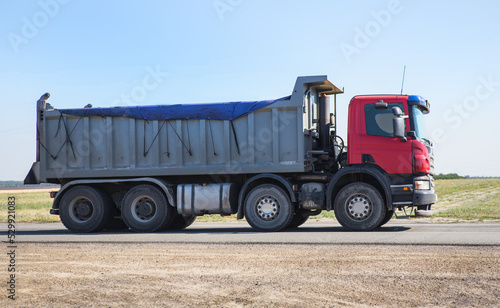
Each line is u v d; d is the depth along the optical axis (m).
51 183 13.75
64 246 9.67
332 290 5.57
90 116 13.21
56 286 6.09
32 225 17.08
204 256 7.96
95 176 13.16
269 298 5.30
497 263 6.76
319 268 6.74
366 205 11.54
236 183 12.68
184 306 5.12
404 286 5.67
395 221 14.98
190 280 6.23
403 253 7.71
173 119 12.73
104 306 5.21
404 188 11.44
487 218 15.18
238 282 6.05
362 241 9.16
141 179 12.77
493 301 5.04
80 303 5.34
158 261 7.61
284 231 11.83
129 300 5.41
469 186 61.97
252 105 12.25
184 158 12.69
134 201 12.80
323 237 9.98
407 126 11.59
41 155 13.54
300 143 11.97
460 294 5.30
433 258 7.22
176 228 13.85
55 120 13.52
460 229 11.34
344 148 12.84
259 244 9.19
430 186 11.77
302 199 12.02
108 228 13.75
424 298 5.20
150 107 12.91
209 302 5.23
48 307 5.21
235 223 16.38
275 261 7.35
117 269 7.07
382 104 11.59
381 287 5.66
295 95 12.01
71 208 13.22
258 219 12.05
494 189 50.34
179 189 12.63
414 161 11.40
